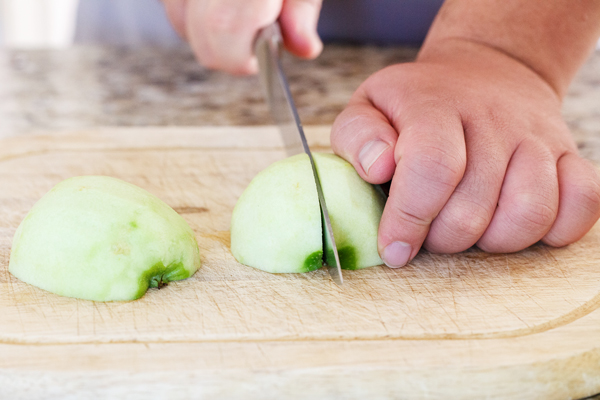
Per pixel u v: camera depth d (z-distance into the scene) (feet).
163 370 1.58
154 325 1.66
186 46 3.76
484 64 1.90
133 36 3.82
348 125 1.80
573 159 1.79
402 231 1.72
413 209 1.70
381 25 3.38
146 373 1.58
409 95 1.78
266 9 2.24
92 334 1.64
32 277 1.73
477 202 1.72
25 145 2.15
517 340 1.63
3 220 1.91
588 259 1.80
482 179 1.72
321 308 1.70
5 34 4.20
